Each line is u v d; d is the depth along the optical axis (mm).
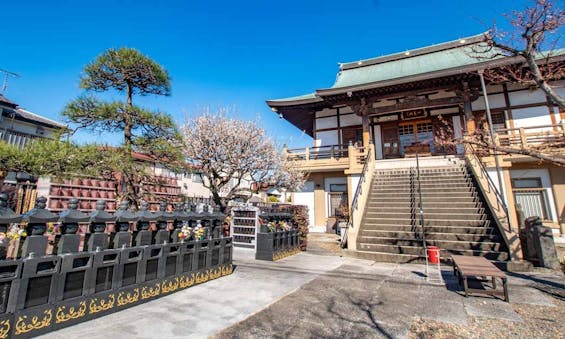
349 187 14336
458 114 15305
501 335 3496
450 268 7227
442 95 15586
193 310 4121
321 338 3346
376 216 10258
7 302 2836
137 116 6805
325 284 5723
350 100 15328
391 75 16828
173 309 4121
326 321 3857
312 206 16391
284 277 6234
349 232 9086
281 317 3967
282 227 9195
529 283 5863
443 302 4699
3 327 2762
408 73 16156
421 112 16047
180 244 5055
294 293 5094
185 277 5113
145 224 4555
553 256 7145
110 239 4242
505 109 14039
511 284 5797
